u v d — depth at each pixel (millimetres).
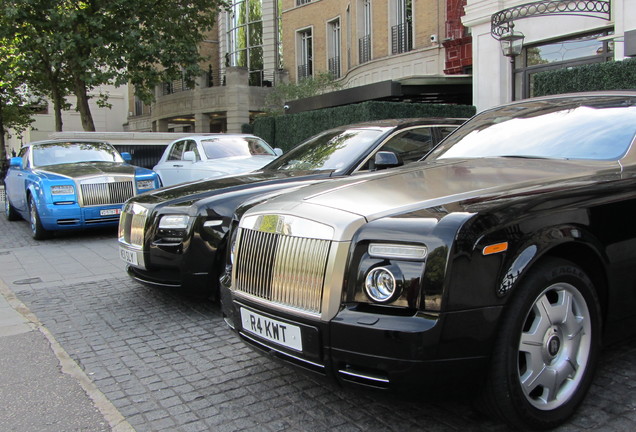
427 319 2420
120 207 9539
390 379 2475
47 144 11344
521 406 2594
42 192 9242
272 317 2926
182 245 4996
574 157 3598
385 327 2451
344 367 2641
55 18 18000
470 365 2469
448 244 2439
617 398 3096
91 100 45000
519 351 2631
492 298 2480
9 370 3961
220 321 4969
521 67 13930
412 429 2889
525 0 13086
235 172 9141
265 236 3045
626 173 3225
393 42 21703
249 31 36125
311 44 28797
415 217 2621
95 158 11164
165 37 21156
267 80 33531
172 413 3219
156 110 36094
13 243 9805
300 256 2816
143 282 5359
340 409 3166
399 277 2492
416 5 20219
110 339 4590
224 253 5055
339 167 5570
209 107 32062
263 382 3604
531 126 4125
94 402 3402
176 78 21719
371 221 2686
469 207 2648
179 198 5277
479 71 14594
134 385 3646
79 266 7625
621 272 3037
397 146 5871
